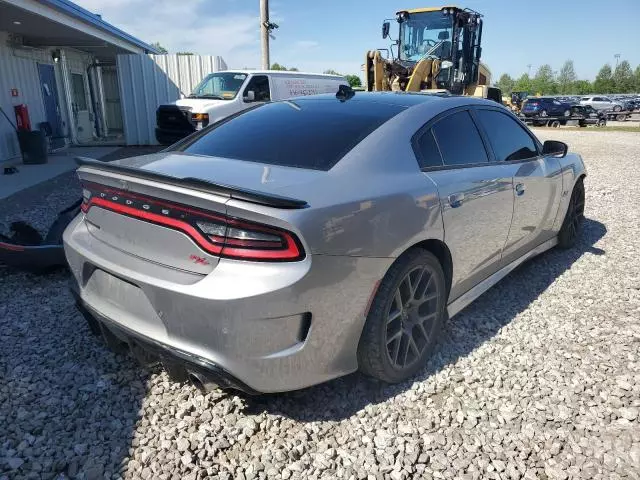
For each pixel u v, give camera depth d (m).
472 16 13.68
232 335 2.07
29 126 11.50
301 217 2.09
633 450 2.33
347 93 3.52
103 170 2.43
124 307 2.41
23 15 9.39
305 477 2.15
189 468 2.18
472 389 2.77
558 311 3.78
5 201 7.37
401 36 14.16
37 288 4.01
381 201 2.45
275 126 3.05
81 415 2.49
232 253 2.07
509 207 3.56
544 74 128.88
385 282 2.53
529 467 2.23
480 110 3.63
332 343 2.33
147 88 15.24
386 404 2.62
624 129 28.31
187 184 2.07
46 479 2.10
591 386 2.81
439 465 2.23
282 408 2.57
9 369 2.85
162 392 2.67
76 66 16.19
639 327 3.53
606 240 5.63
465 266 3.19
